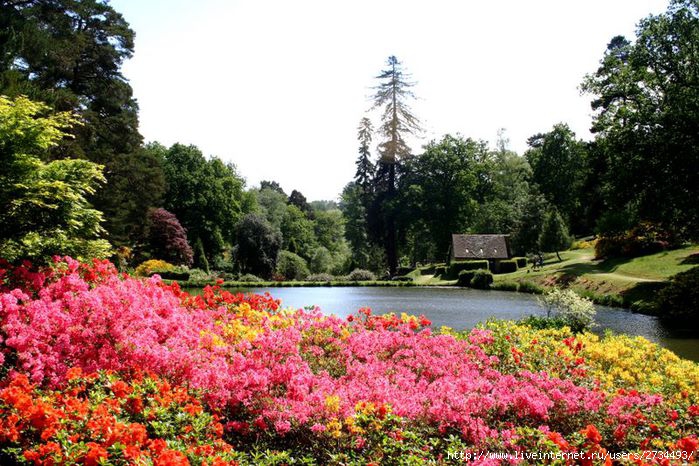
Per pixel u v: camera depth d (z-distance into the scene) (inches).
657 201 926.4
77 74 1071.6
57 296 221.5
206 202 1991.9
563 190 2084.2
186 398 165.0
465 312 772.6
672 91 910.4
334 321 280.7
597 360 300.4
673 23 925.8
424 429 174.4
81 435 135.6
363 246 2689.5
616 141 975.6
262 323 277.0
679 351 470.6
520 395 189.6
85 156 884.6
